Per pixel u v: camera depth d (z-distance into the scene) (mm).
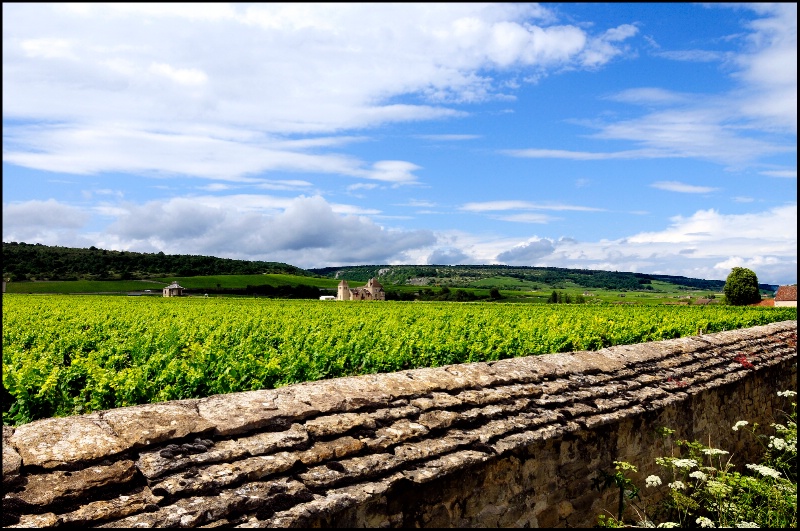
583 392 8148
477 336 18812
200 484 4195
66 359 16406
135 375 10188
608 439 8102
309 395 5816
